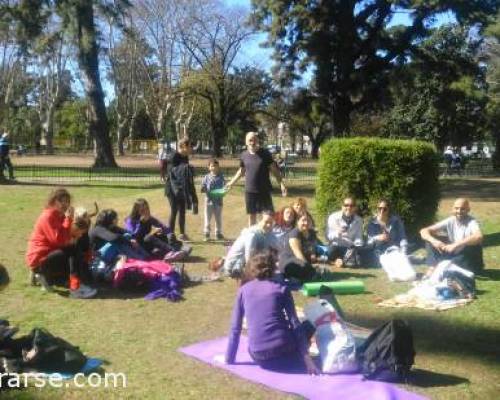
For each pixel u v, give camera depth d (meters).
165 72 55.97
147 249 9.36
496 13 28.34
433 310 7.05
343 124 32.81
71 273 7.55
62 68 62.88
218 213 11.77
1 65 60.56
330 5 29.28
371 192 10.89
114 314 6.80
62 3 29.25
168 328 6.33
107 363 5.34
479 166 42.78
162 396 4.69
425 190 10.90
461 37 38.34
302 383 4.92
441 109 33.81
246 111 60.94
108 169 30.89
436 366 5.37
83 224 7.72
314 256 9.04
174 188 11.36
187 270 9.06
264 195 10.47
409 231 10.84
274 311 5.21
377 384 4.89
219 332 6.21
